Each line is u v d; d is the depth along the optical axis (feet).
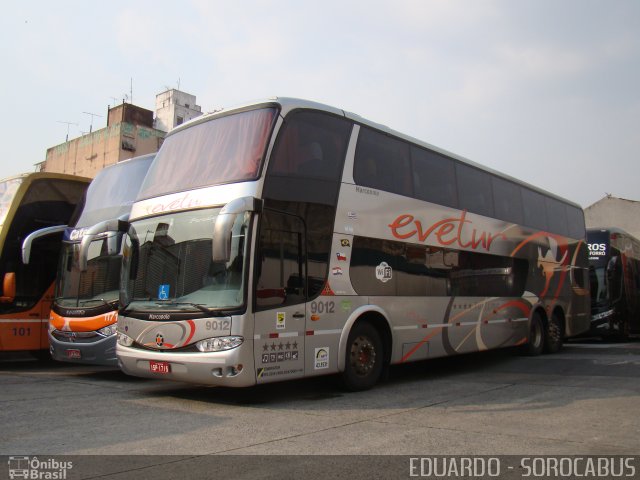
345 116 28.14
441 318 32.99
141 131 120.67
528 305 43.57
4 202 39.29
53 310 33.91
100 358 30.89
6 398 24.70
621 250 72.08
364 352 27.37
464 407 22.76
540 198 47.73
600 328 68.49
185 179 25.71
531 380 31.27
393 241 29.73
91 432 17.95
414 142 33.09
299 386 28.45
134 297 25.26
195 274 23.30
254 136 24.31
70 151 128.26
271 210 23.30
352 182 27.68
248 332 21.77
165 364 23.08
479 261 37.60
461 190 36.68
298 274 24.17
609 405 23.13
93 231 29.99
